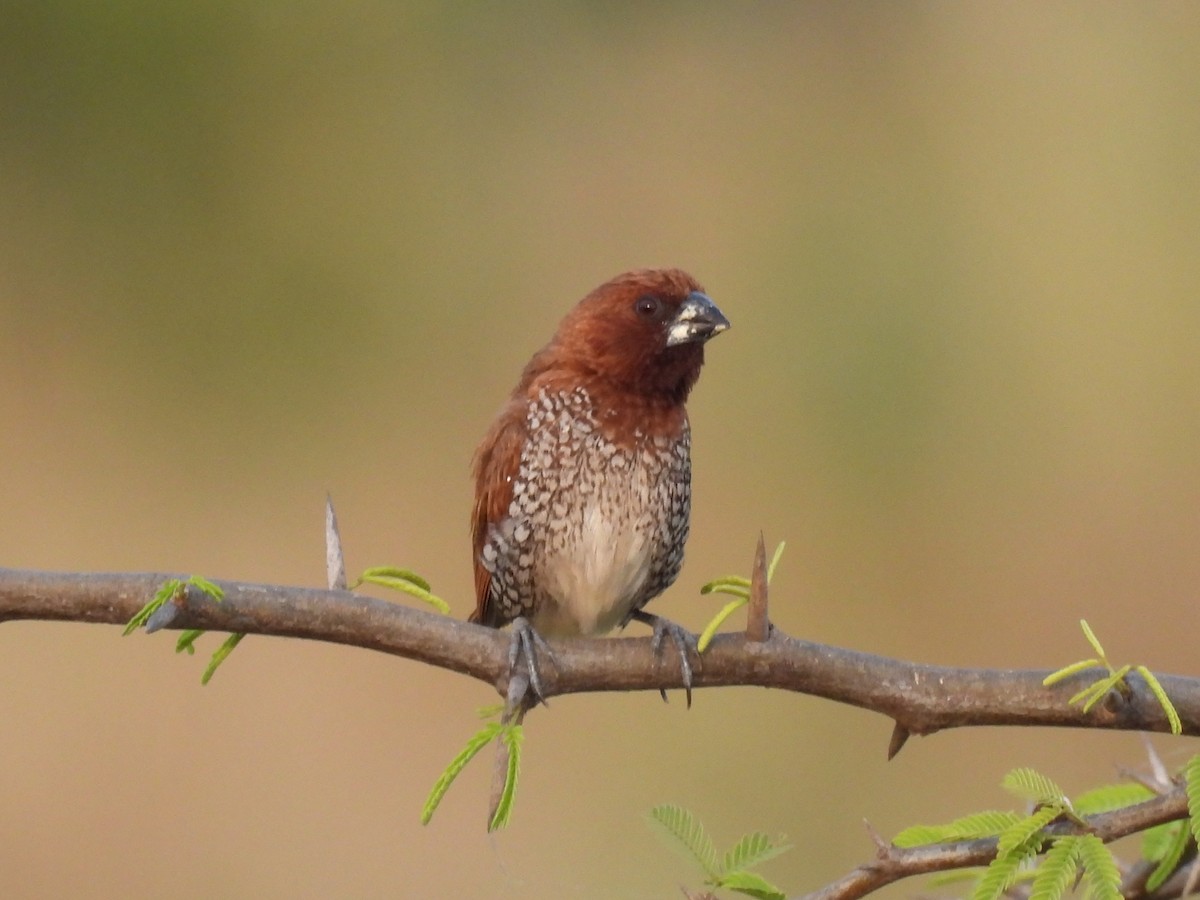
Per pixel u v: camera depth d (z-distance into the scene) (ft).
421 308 49.90
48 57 51.03
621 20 56.49
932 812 35.83
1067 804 14.19
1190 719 15.31
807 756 37.78
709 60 56.90
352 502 44.34
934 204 51.78
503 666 15.52
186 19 52.08
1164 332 49.88
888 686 15.80
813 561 44.11
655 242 51.21
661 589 24.76
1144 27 56.49
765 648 16.07
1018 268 50.96
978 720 15.64
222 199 51.49
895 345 49.26
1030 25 57.82
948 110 54.75
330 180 52.11
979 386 49.26
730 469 46.65
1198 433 48.11
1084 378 49.24
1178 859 16.06
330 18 53.36
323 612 15.16
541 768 37.52
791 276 50.34
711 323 22.93
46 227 50.96
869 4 57.98
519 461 23.20
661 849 35.58
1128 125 53.88
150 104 51.80
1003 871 13.74
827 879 34.91
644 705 38.99
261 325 49.83
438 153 52.90
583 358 23.32
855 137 54.54
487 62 55.16
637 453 23.26
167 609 14.32
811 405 48.55
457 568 42.83
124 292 50.11
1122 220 51.83
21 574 14.69
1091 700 14.62
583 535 23.16
